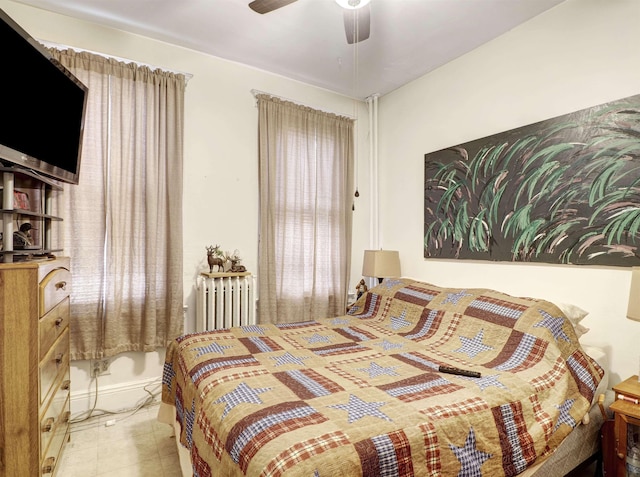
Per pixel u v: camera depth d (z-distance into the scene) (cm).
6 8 224
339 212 346
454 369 159
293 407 120
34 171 183
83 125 217
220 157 295
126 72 252
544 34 231
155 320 255
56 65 182
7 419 135
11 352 136
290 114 322
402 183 340
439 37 260
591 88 208
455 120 290
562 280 220
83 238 237
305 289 327
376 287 289
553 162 223
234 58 295
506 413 133
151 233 255
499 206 252
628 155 191
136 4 227
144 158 259
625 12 195
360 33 221
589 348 196
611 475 165
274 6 179
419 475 106
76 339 236
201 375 153
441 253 296
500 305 208
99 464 191
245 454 99
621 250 193
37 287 140
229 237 298
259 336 211
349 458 96
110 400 251
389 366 167
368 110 376
